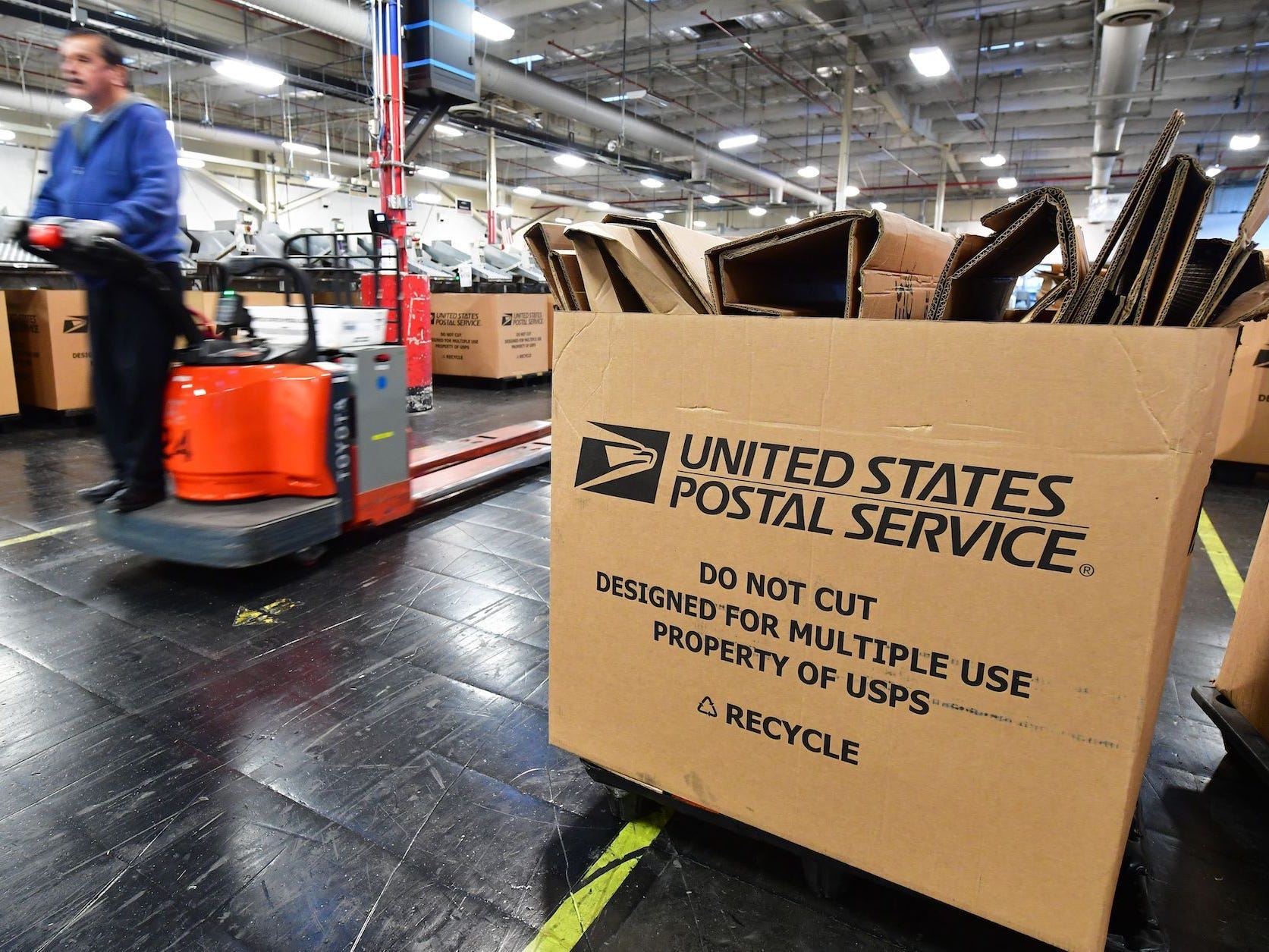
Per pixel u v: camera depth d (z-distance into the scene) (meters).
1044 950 1.10
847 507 0.89
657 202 20.30
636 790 1.25
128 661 1.97
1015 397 0.77
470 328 7.36
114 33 6.95
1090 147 13.26
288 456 2.53
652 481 1.04
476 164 16.86
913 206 18.45
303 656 2.02
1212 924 1.17
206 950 1.11
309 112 12.23
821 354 0.88
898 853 0.94
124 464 2.44
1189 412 0.69
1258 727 1.50
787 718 0.99
